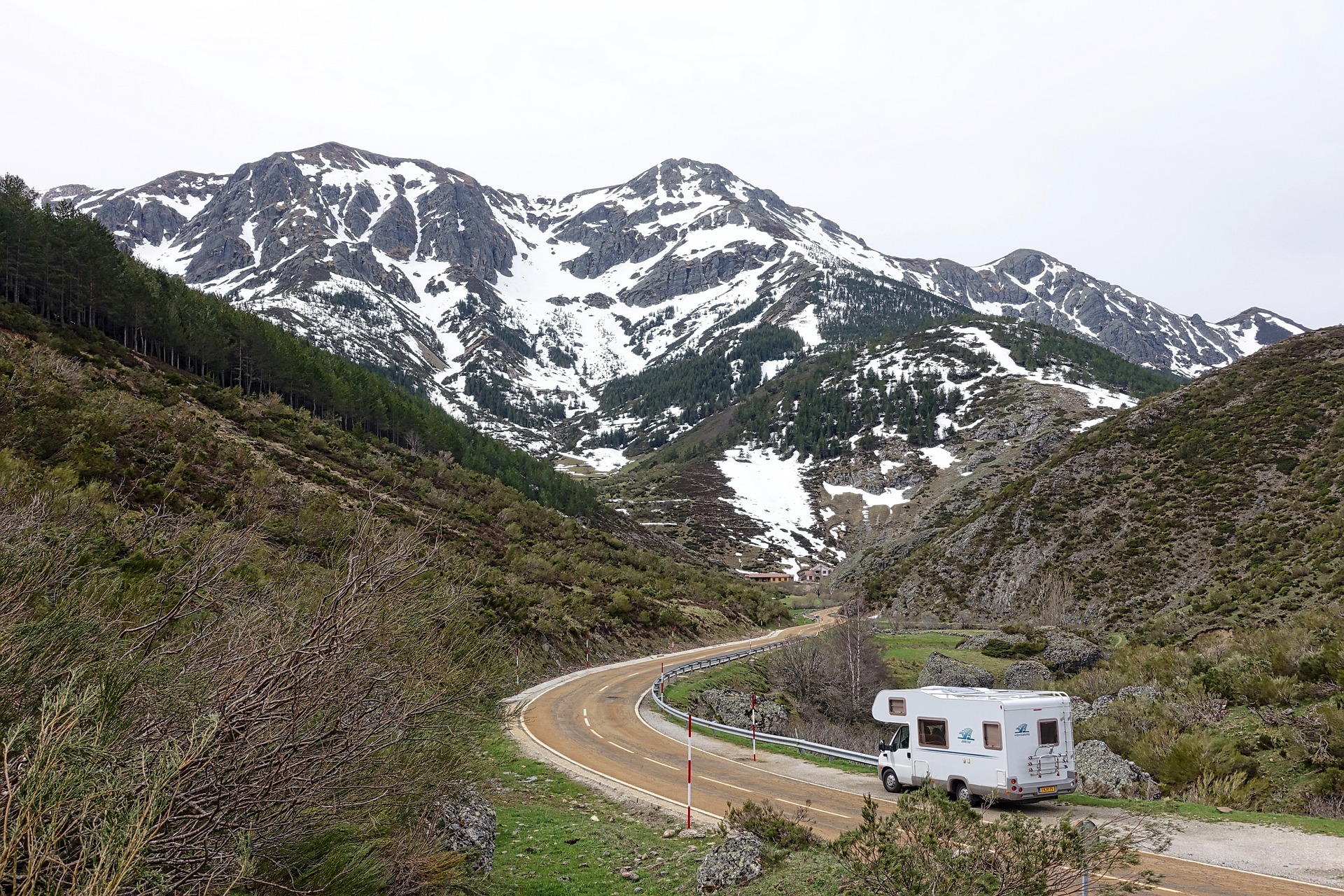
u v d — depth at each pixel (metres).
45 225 57.88
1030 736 13.71
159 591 5.05
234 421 50.12
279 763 4.07
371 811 5.95
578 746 21.48
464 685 7.57
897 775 15.42
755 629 68.56
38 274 53.72
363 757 4.98
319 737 4.28
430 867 7.08
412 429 87.69
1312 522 45.97
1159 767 17.31
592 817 14.16
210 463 30.23
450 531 48.94
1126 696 25.20
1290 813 13.97
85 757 3.15
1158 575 50.97
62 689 3.25
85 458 22.69
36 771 2.87
